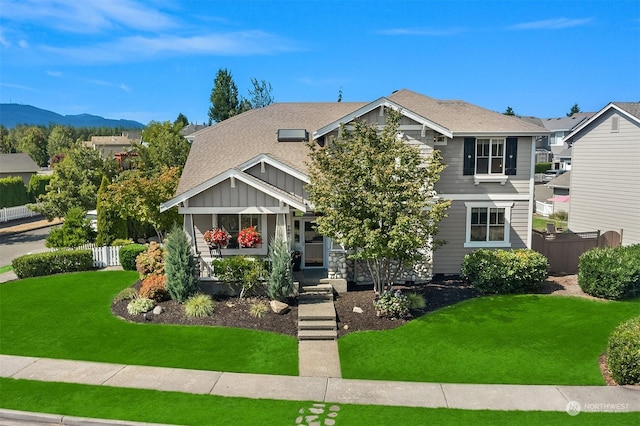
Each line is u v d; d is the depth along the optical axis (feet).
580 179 94.32
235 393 37.50
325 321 50.57
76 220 85.66
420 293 60.34
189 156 73.87
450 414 34.19
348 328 50.16
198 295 55.42
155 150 116.67
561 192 146.30
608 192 88.12
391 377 40.37
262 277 56.70
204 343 46.80
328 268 63.77
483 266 60.08
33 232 126.41
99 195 86.07
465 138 67.36
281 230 59.06
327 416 33.96
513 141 67.72
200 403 35.86
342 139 56.85
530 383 38.88
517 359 42.91
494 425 32.73
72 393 37.40
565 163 230.27
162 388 38.27
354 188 52.06
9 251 100.94
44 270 72.69
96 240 86.28
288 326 50.75
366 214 52.39
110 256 78.23
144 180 79.92
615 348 38.96
